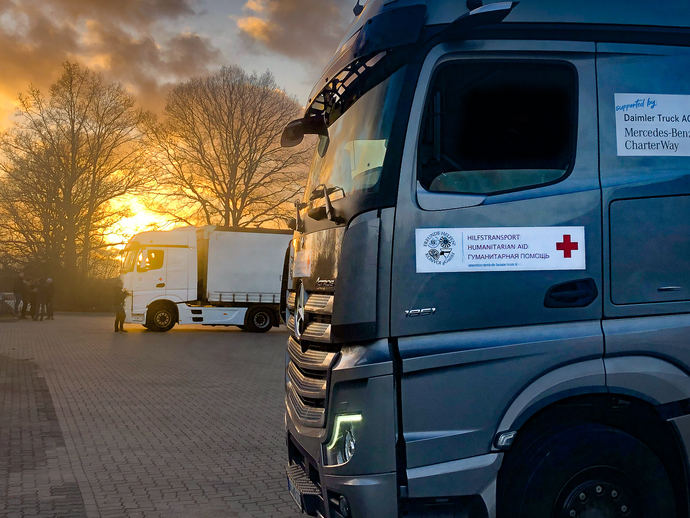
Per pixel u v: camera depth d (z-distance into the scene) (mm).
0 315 38750
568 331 3803
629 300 3857
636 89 4008
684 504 3875
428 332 3764
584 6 4035
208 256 28516
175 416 10211
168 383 13680
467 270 3801
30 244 52281
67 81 52469
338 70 4457
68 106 52625
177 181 54781
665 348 3814
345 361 3822
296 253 4922
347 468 3756
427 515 3766
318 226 4359
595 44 4004
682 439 3826
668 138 3992
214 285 28500
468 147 3891
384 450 3697
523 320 3805
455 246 3807
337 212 4031
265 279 29016
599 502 3773
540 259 3838
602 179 3920
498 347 3752
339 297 3840
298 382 4383
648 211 3918
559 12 4004
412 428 3723
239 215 56188
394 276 3775
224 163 55781
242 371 15758
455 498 3777
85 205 53781
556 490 3744
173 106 54406
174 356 18859
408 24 3906
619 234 3889
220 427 9430
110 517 5703
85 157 53656
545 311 3814
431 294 3775
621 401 3895
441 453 3715
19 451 7992
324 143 4875
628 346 3795
